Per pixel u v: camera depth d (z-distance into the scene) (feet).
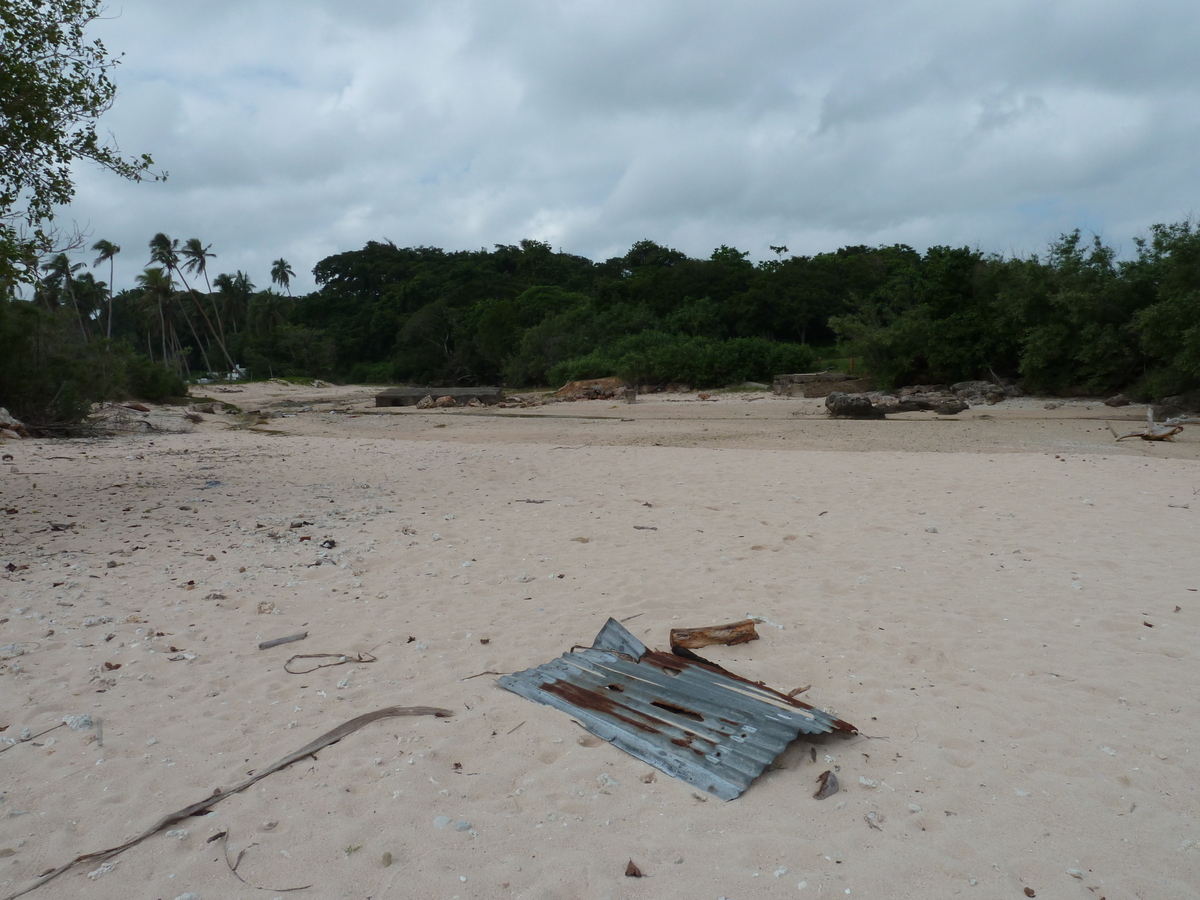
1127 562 24.76
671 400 127.75
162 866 10.57
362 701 15.66
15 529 30.78
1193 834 11.14
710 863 10.50
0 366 71.36
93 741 13.96
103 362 88.07
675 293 208.64
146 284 243.19
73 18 34.42
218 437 75.97
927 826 11.35
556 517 33.19
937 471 42.37
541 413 113.70
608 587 23.25
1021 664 17.21
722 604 21.63
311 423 105.60
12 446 60.08
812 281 204.03
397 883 10.17
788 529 30.27
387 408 137.59
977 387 103.91
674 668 16.75
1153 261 85.20
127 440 69.51
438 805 11.94
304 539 29.30
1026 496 35.17
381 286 374.22
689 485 40.29
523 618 20.63
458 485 41.91
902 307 132.46
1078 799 11.99
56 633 19.21
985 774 12.71
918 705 15.24
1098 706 15.15
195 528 31.27
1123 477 39.42
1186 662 17.13
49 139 33.45
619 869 10.39
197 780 12.69
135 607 21.36
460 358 250.98
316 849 10.87
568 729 14.24
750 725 13.80
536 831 11.24
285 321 310.86
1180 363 76.74
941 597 21.84
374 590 23.11
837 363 163.02
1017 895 9.88
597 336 193.77
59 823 11.58
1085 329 89.35
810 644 18.61
